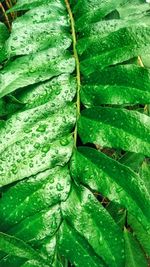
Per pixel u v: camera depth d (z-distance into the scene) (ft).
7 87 0.76
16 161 0.74
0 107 0.80
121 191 0.72
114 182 0.72
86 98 0.80
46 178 0.75
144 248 0.81
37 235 0.73
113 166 0.73
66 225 0.74
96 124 0.76
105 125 0.76
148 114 0.90
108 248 0.72
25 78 0.78
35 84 0.80
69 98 0.80
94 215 0.74
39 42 0.85
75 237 0.74
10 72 0.79
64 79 0.81
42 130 0.76
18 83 0.77
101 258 0.73
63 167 0.76
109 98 0.78
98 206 0.74
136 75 0.77
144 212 0.69
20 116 0.77
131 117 0.74
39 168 0.74
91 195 0.75
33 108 0.78
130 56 0.80
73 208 0.74
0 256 0.74
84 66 0.83
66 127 0.77
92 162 0.75
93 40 0.85
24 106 0.79
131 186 0.71
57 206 0.74
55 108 0.79
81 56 0.85
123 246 0.72
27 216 0.73
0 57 0.83
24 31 0.86
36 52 0.83
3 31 0.90
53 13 0.90
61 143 0.76
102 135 0.75
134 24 0.81
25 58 0.82
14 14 1.06
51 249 0.73
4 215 0.73
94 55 0.83
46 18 0.89
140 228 0.82
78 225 0.74
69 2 0.94
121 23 0.86
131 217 0.83
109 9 0.89
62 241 0.74
